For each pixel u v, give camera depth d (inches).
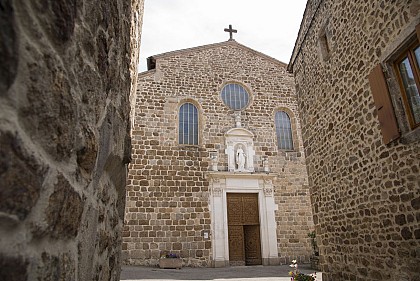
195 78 602.9
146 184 506.9
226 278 369.1
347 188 225.5
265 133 600.4
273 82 645.3
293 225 549.3
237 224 533.0
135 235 477.1
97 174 72.2
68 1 49.2
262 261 517.0
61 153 48.8
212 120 580.7
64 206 49.9
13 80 35.7
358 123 213.2
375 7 192.7
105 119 77.6
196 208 513.3
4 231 33.9
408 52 166.9
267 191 554.9
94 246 71.6
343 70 235.5
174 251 482.0
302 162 594.2
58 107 47.1
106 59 75.5
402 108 170.7
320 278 360.5
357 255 208.7
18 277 35.9
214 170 541.6
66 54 50.3
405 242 163.0
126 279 342.6
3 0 33.5
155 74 581.9
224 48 647.1
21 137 37.2
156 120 550.6
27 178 38.1
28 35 38.5
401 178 168.1
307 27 309.9
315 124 285.7
